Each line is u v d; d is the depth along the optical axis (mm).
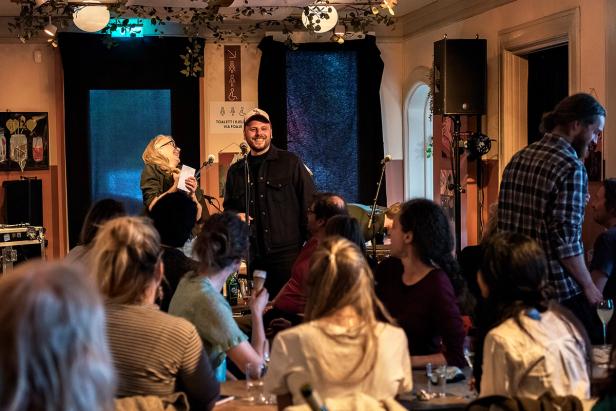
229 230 4062
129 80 11922
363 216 8258
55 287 1625
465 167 9758
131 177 12094
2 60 11758
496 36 9508
